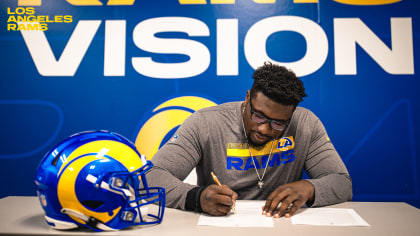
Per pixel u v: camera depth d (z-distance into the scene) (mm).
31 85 2141
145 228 894
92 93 2148
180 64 2152
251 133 1363
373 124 2066
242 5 2164
